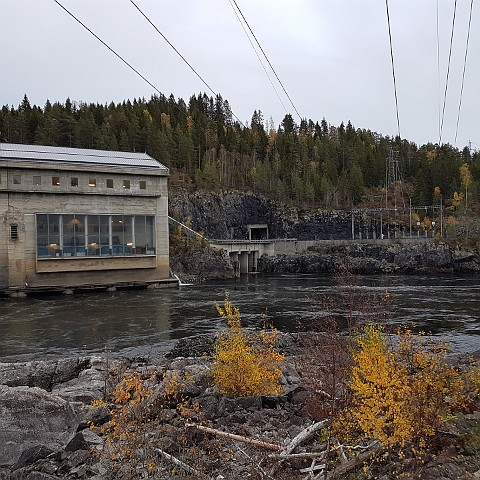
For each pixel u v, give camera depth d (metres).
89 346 26.00
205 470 8.16
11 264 47.16
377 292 49.19
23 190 47.53
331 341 13.19
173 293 50.75
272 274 88.56
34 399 10.39
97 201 52.00
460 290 53.25
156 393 11.86
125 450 8.48
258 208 120.31
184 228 83.00
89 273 51.69
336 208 123.25
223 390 12.53
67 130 120.88
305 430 9.21
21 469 8.41
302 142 166.25
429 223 113.56
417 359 10.17
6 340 27.66
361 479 7.34
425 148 183.00
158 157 115.75
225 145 150.75
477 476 6.80
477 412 8.88
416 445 7.90
